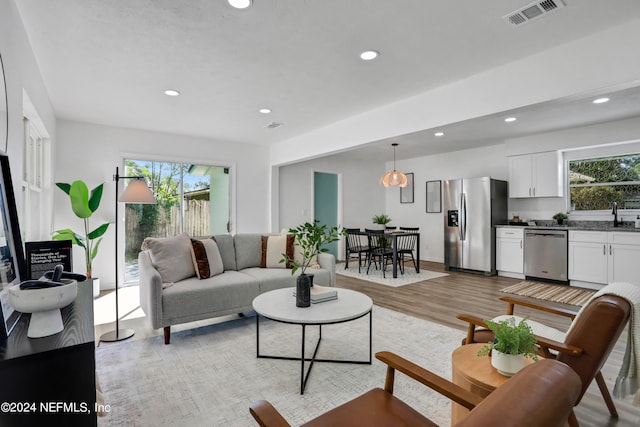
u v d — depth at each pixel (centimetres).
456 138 573
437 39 238
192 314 290
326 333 301
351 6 201
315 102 373
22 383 90
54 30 225
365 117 414
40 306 98
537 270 522
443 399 196
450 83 318
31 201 338
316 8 203
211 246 353
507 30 227
